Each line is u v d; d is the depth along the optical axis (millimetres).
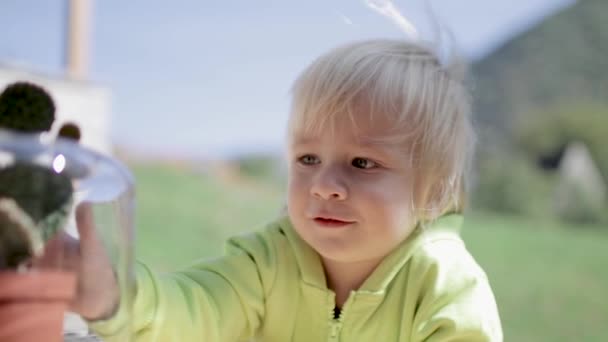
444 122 880
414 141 838
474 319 756
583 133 8094
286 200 910
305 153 835
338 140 813
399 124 829
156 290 708
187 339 748
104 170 548
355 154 811
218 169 8680
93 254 533
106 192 545
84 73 3314
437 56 939
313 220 806
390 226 806
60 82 2898
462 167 922
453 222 896
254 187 8477
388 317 819
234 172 8758
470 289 792
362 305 825
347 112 815
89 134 3012
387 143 815
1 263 483
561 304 5754
